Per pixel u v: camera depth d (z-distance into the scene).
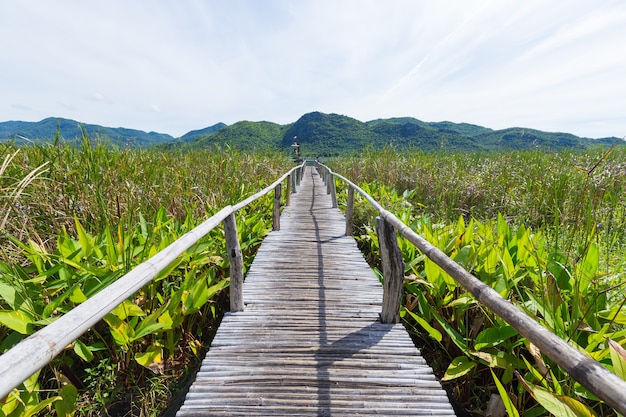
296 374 1.97
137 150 5.39
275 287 3.25
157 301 2.75
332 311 2.77
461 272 1.42
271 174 9.09
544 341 0.88
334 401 1.77
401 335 2.41
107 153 4.45
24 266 2.60
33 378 1.70
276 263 3.98
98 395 2.11
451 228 4.31
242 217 4.64
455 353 2.58
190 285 2.62
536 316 2.05
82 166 3.69
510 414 1.48
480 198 6.62
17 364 0.68
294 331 2.45
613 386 0.67
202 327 3.05
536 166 7.10
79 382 2.21
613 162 5.98
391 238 2.52
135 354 2.13
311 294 3.10
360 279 3.48
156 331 2.38
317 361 2.09
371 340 2.34
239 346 2.25
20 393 1.63
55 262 2.53
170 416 2.06
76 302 2.05
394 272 2.51
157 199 4.32
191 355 2.66
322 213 7.40
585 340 1.99
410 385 1.91
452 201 6.55
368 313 2.75
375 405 1.76
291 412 1.70
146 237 3.16
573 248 3.05
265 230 5.34
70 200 3.38
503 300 1.13
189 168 6.11
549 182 5.96
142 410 2.10
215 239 3.81
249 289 3.20
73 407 1.82
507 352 2.09
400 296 2.55
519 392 1.88
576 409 1.31
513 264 2.69
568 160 7.30
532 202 5.57
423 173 8.82
